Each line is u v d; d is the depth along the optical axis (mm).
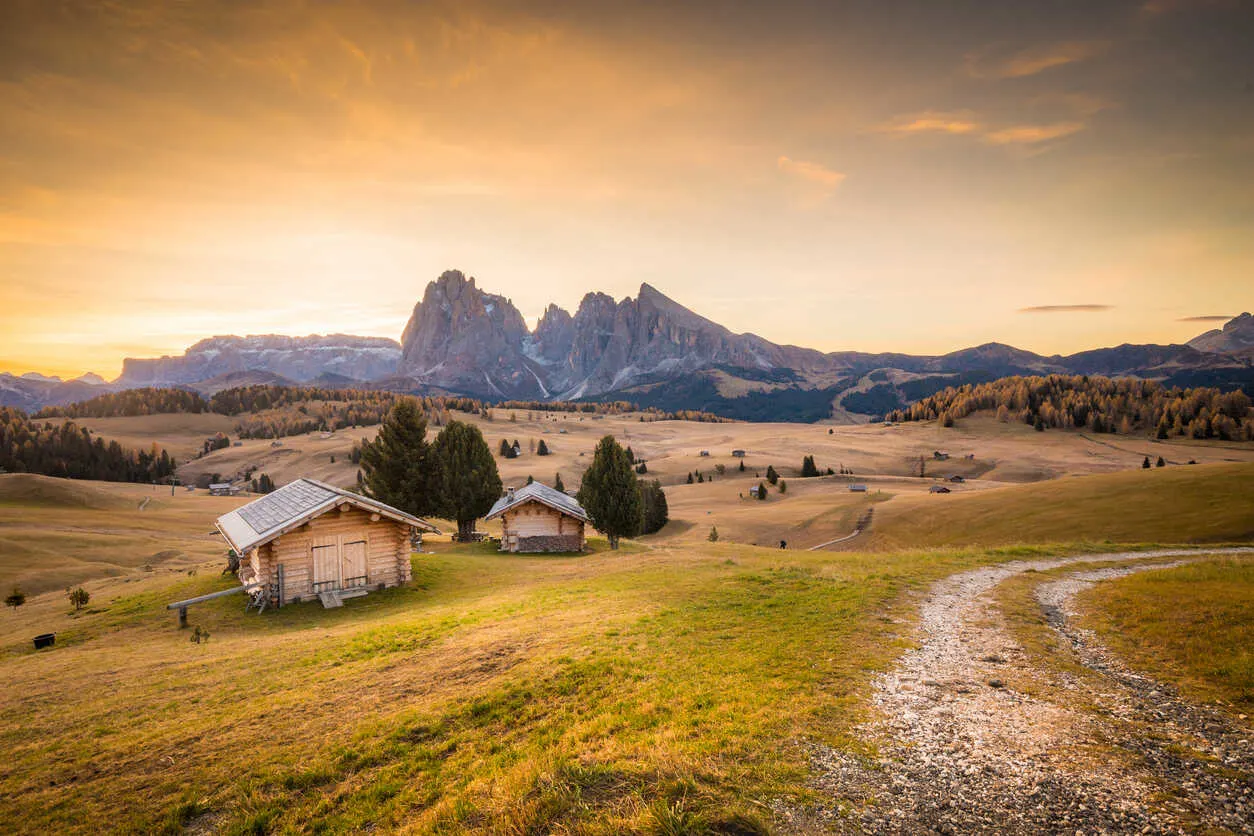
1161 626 16219
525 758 10438
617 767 9086
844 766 9211
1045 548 35469
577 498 59344
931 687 12680
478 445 59062
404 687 14977
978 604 20484
